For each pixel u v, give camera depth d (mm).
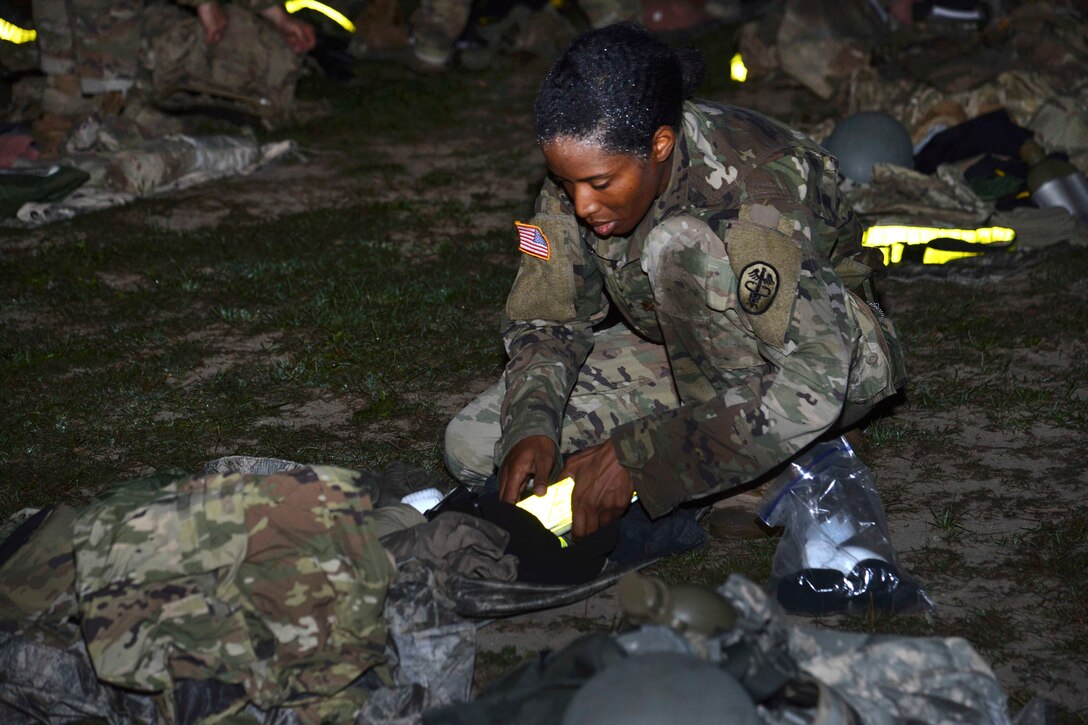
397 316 5594
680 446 2998
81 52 8984
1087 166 7285
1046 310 5625
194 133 9289
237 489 2621
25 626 2668
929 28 10594
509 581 2947
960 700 2375
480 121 10422
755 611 2260
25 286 6191
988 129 7312
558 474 3197
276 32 9828
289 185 8398
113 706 2547
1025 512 3680
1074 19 8766
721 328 3088
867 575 3098
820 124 8680
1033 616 3096
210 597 2510
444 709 2279
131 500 2656
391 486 3520
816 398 2922
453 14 12016
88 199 7777
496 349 5172
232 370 5008
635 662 2004
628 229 3020
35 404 4668
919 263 6324
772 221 2961
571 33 12930
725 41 12672
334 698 2500
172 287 6152
